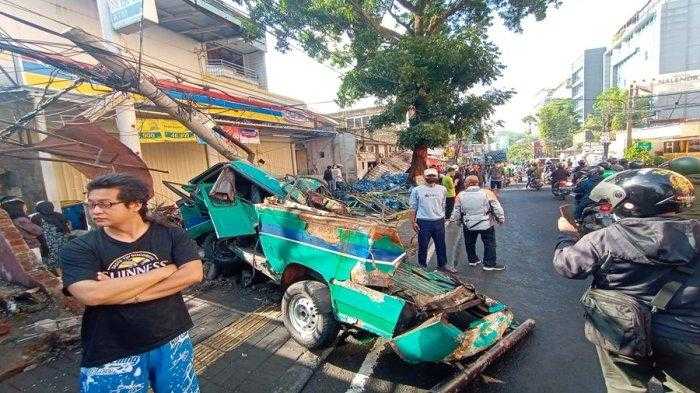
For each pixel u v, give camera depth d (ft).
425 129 40.88
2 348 11.57
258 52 59.82
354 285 10.63
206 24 44.14
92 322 5.90
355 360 11.28
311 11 45.91
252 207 17.26
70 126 17.51
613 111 118.01
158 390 6.33
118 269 5.91
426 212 19.43
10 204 17.65
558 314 14.30
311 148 69.87
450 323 10.59
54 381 10.35
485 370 10.55
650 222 5.79
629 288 6.06
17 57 22.88
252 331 13.15
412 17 51.90
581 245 6.45
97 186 5.74
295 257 12.66
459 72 41.24
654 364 6.21
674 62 201.16
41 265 15.15
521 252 24.52
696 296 5.56
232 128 38.83
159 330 6.09
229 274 18.95
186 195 20.25
